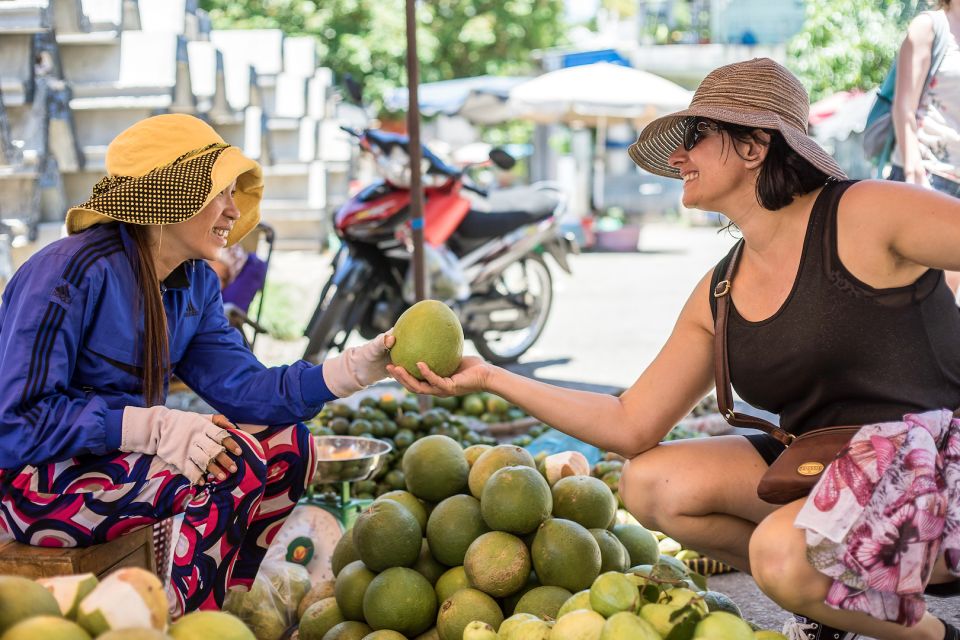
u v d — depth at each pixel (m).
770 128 2.28
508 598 2.66
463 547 2.71
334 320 6.67
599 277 14.21
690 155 2.44
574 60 18.27
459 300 7.59
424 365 2.65
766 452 2.69
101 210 2.48
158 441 2.43
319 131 12.35
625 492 2.74
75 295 2.42
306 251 13.02
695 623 2.04
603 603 2.14
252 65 9.34
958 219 2.16
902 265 2.26
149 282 2.55
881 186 2.28
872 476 2.13
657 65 21.39
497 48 25.56
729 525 2.68
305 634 2.83
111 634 1.51
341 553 2.96
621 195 24.77
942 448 2.20
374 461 3.46
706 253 17.56
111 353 2.53
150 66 6.38
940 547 2.16
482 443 4.41
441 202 7.16
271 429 2.84
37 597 1.69
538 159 24.41
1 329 2.45
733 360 2.49
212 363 2.87
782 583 2.19
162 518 2.51
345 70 21.95
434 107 15.77
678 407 2.71
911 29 4.45
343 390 2.77
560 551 2.56
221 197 2.61
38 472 2.47
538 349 8.76
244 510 2.52
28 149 5.52
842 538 2.10
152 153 2.58
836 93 14.33
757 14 20.98
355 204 6.80
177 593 2.46
